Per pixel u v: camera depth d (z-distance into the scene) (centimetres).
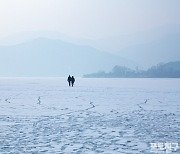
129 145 929
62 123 1312
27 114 1587
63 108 1864
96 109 1822
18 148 891
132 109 1830
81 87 4356
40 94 2980
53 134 1084
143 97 2694
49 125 1263
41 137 1036
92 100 2391
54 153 839
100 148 895
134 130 1166
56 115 1554
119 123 1321
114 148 894
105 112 1688
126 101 2322
